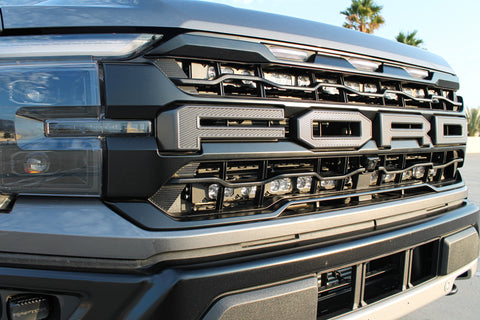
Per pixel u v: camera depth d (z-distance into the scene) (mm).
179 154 1293
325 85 1647
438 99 2164
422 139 1974
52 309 1266
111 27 1319
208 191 1432
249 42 1484
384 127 1771
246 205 1496
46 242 1207
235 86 1496
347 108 1681
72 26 1303
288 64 1562
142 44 1321
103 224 1206
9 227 1213
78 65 1252
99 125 1223
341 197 1680
